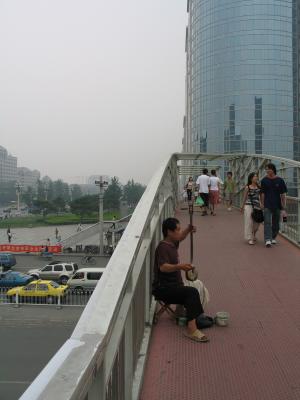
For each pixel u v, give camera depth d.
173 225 4.75
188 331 4.48
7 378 15.94
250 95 77.25
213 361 3.95
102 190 47.38
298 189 9.16
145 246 4.28
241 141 77.25
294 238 9.43
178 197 17.70
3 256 42.28
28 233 88.00
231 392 3.42
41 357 18.00
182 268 4.50
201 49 83.69
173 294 4.55
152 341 4.38
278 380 3.61
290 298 5.75
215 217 13.89
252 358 4.01
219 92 79.56
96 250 50.66
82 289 30.38
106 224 54.75
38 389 1.32
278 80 77.62
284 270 7.14
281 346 4.28
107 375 2.13
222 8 80.00
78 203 111.44
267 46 77.56
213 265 7.49
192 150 87.88
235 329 4.71
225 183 16.44
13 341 19.80
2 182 196.00
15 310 24.61
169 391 3.43
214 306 5.46
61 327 22.05
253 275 6.86
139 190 145.50
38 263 45.47
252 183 9.30
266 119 77.00
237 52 78.06
